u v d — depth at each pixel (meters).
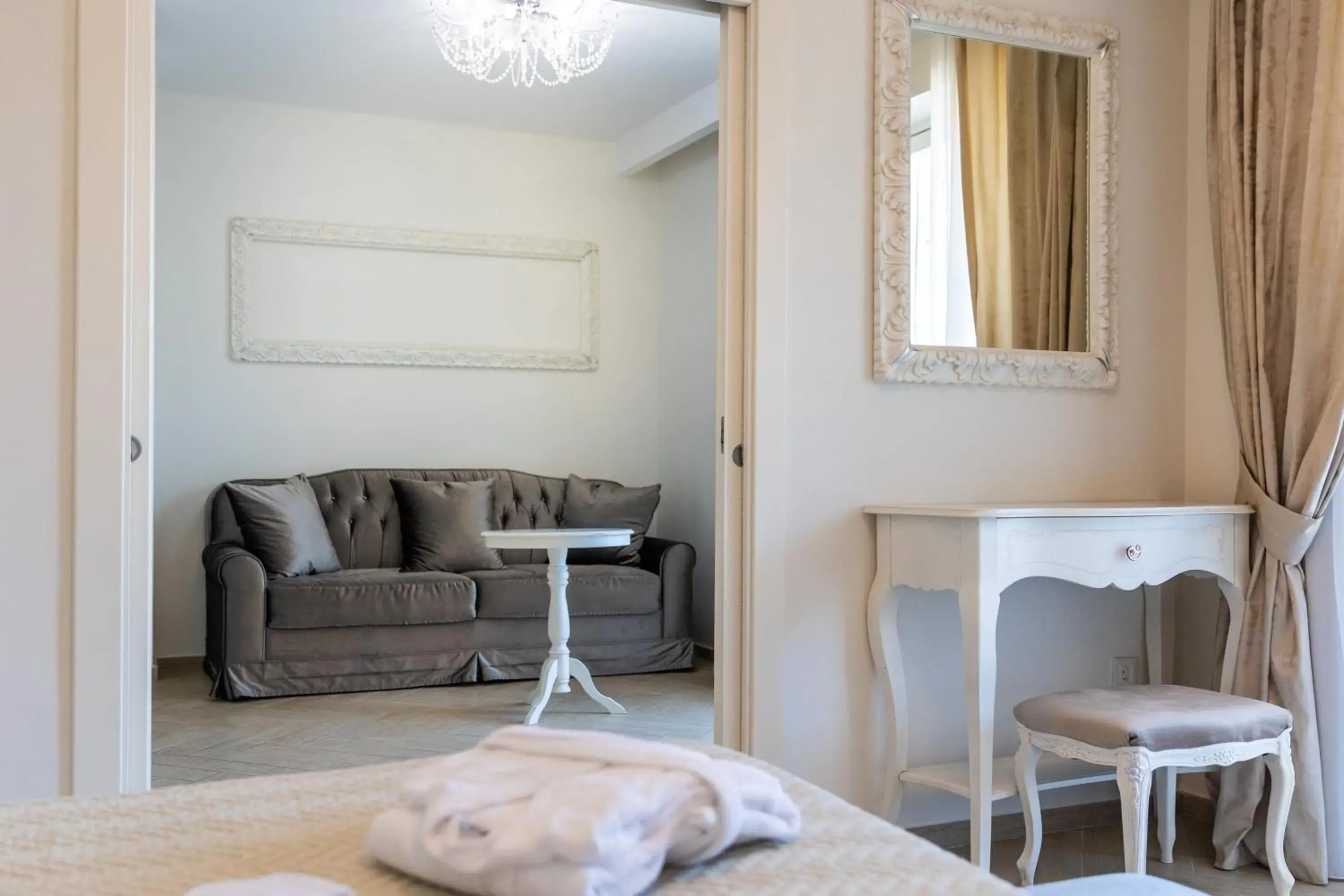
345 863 0.99
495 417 6.00
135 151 2.17
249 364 5.53
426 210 5.89
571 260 6.18
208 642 5.08
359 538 5.40
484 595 5.04
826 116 2.74
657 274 6.34
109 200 2.11
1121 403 3.11
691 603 5.41
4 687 2.05
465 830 0.90
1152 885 1.38
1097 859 2.81
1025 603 3.01
